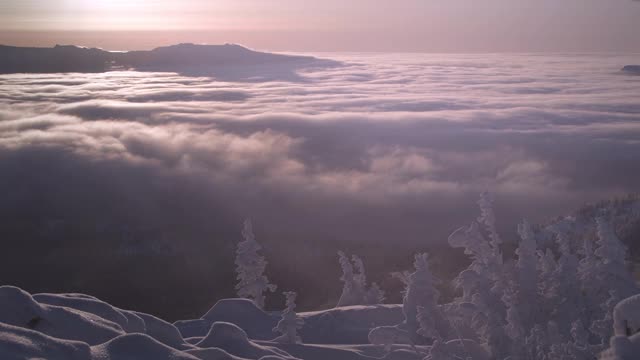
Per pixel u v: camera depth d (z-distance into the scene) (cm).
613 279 1625
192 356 1288
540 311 1644
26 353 1059
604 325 1527
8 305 1320
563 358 1443
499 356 1605
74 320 1405
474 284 1691
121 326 1576
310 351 1900
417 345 1906
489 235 1716
